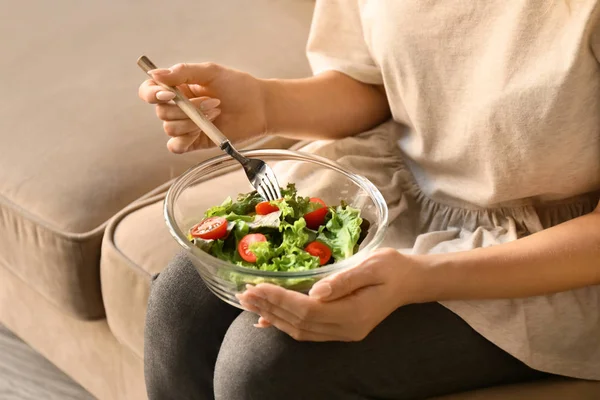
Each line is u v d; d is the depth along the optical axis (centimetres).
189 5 150
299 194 88
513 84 83
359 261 75
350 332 75
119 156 113
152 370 92
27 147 115
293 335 76
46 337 133
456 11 87
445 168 95
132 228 102
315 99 103
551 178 86
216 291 79
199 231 77
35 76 129
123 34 140
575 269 81
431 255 81
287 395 78
